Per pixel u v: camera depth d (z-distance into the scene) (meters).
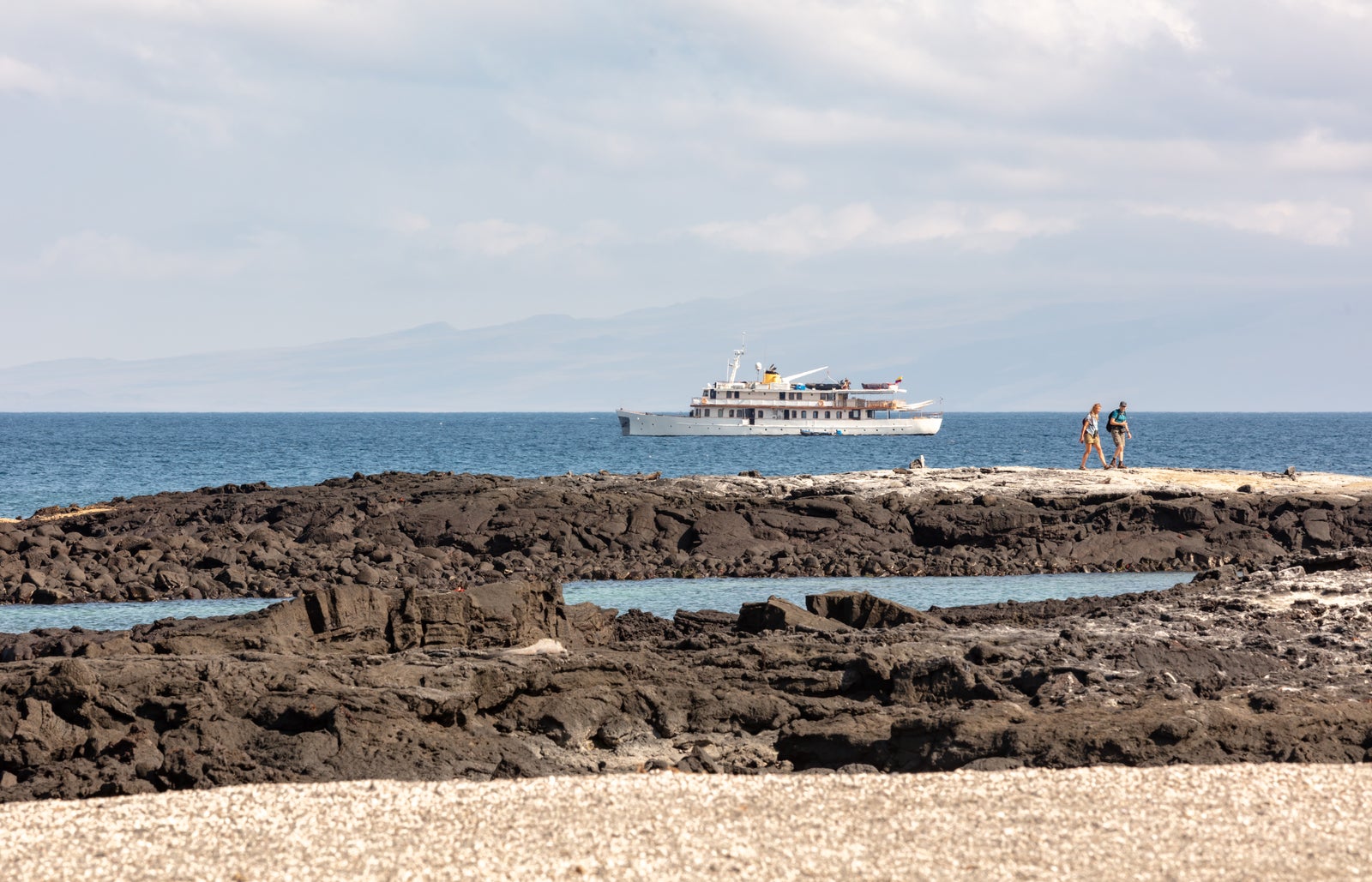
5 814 24.70
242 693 33.34
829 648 39.44
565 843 21.86
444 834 22.61
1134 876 19.72
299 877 20.36
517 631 42.50
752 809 23.95
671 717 34.91
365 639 40.72
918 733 31.61
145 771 30.36
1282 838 21.58
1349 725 30.69
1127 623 42.28
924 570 74.94
